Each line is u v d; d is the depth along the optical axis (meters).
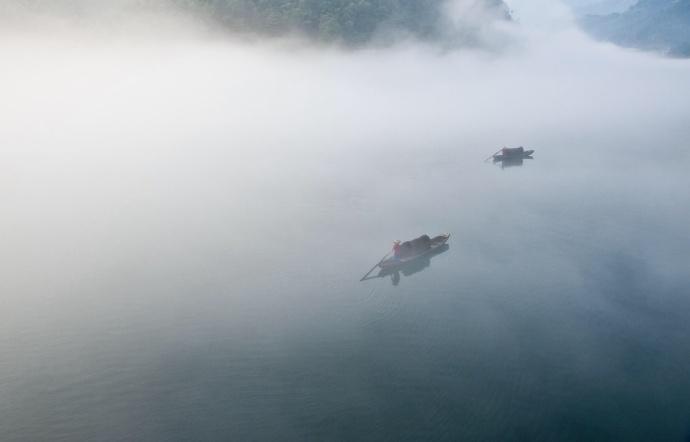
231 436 19.89
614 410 21.70
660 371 24.23
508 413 21.47
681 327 27.91
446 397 22.30
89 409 21.05
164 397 21.88
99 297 30.14
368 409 21.47
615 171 60.62
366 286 32.16
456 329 27.52
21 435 19.56
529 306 30.08
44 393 21.83
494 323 28.20
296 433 20.12
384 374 23.75
